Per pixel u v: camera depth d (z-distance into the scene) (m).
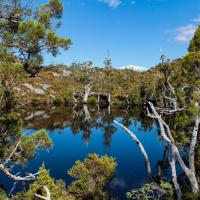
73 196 14.76
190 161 12.90
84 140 34.78
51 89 89.94
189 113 14.66
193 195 12.30
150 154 27.50
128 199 15.80
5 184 17.05
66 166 22.75
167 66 20.73
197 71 17.56
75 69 99.75
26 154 9.69
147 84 72.31
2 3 8.87
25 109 67.44
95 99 90.81
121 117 56.53
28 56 9.05
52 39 8.63
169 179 17.52
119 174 20.67
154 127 44.66
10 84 8.30
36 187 12.23
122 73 113.50
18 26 8.67
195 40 18.53
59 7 9.31
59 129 42.25
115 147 30.91
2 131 9.25
